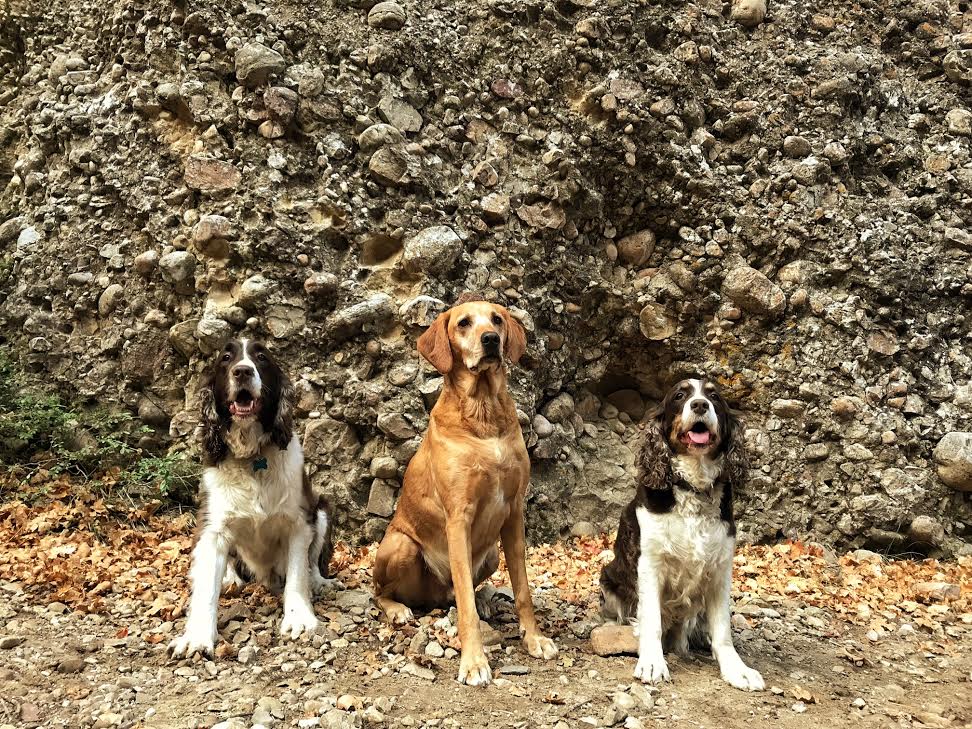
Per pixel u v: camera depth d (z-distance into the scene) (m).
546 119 3.47
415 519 2.11
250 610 2.08
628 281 3.50
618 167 3.45
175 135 3.29
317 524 2.29
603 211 3.49
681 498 1.87
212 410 2.03
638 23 3.65
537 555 2.92
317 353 3.07
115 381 3.18
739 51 3.79
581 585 2.52
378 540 2.93
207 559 1.96
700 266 3.43
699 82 3.66
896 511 3.10
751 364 3.37
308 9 3.40
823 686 1.87
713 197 3.48
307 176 3.21
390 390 3.01
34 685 1.71
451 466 1.95
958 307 3.46
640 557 1.90
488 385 2.00
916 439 3.21
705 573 1.87
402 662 1.83
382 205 3.18
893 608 2.42
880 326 3.34
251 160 3.17
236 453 2.02
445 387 2.06
